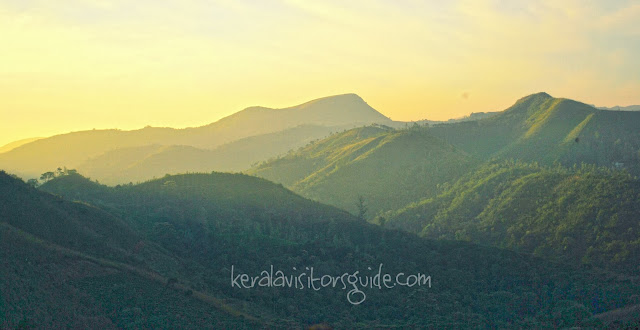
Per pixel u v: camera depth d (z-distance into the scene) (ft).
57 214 433.07
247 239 533.96
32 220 411.13
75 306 337.52
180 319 356.18
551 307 472.44
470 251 547.49
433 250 560.20
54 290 339.98
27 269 343.46
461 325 416.87
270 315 401.70
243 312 391.65
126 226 484.33
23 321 302.45
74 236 421.18
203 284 427.74
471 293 487.20
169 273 425.69
